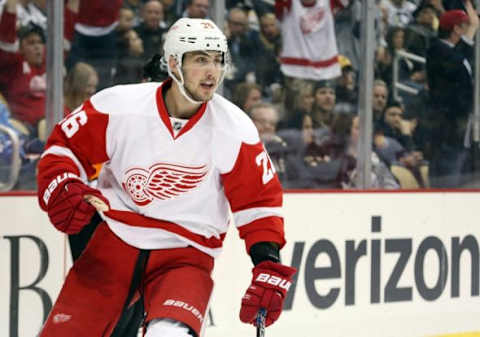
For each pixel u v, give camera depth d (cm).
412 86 1382
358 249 1208
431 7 1391
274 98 1288
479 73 1438
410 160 1387
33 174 1098
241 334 1105
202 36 605
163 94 638
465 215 1341
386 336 1227
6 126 1080
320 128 1325
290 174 1304
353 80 1339
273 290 615
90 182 867
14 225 913
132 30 1188
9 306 911
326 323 1169
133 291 646
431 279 1293
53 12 1088
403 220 1259
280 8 1281
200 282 628
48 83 1095
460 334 1300
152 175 632
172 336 569
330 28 1318
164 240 646
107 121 627
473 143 1448
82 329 634
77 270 653
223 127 634
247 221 647
